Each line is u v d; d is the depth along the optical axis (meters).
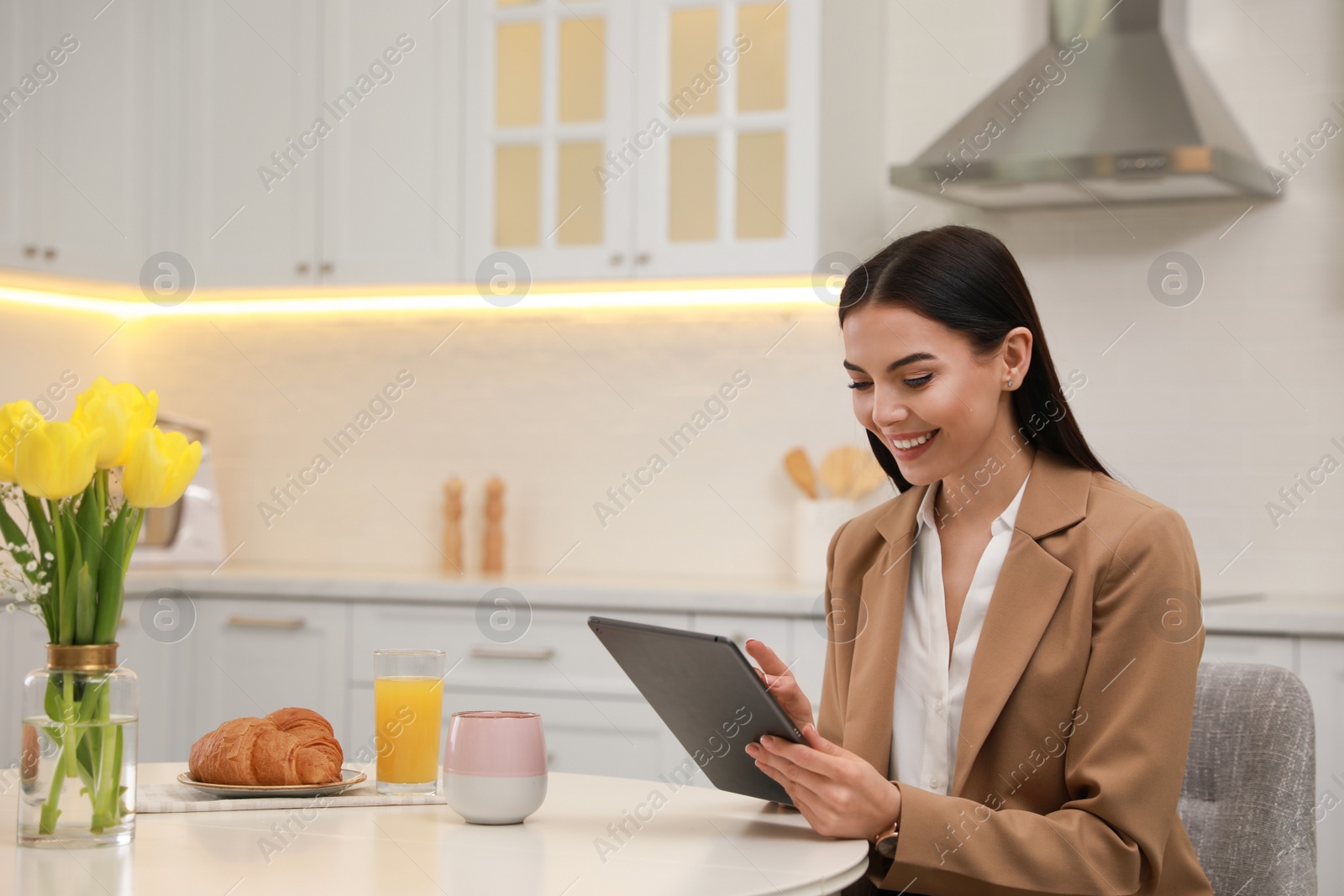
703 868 1.02
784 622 2.60
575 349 3.35
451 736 1.20
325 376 3.54
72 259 3.11
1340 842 2.25
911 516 1.44
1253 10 2.81
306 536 3.54
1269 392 2.79
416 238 3.09
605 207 2.96
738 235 2.87
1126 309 2.88
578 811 1.25
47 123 3.07
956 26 3.05
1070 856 1.15
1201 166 2.45
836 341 3.15
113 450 1.10
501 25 3.05
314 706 2.91
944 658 1.38
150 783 1.35
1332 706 2.27
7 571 1.10
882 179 3.10
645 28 2.94
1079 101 2.67
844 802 1.14
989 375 1.30
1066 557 1.28
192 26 3.24
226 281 3.21
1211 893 1.29
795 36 2.83
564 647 2.74
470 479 3.42
